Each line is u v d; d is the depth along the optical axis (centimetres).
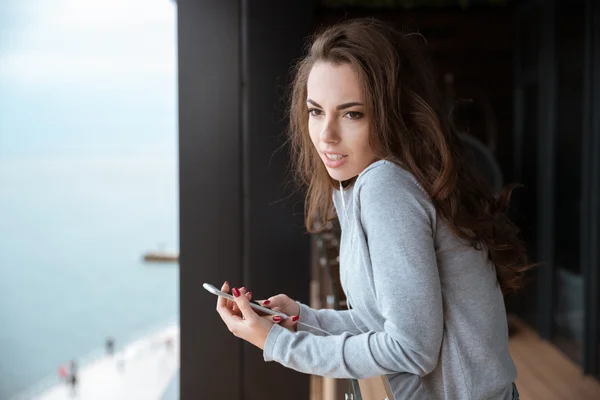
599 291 338
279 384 212
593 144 340
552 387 334
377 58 92
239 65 205
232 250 209
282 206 208
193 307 210
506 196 111
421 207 88
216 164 208
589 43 338
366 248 92
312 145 109
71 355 1539
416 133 94
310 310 114
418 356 86
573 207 368
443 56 478
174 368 1066
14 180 1775
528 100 448
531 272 441
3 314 1575
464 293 94
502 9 472
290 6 205
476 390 94
